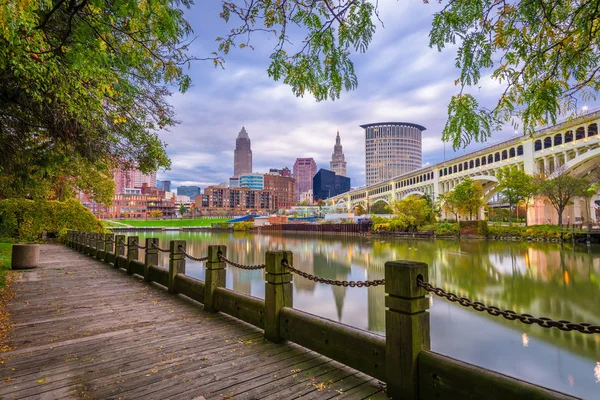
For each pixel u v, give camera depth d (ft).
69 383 11.23
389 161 559.38
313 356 13.20
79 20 10.88
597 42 8.68
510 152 165.48
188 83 13.50
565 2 8.55
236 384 11.02
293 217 353.10
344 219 273.33
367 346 10.69
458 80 8.38
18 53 11.22
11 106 19.35
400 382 9.32
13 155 24.09
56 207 86.58
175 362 12.82
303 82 9.75
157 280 28.12
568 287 47.14
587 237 105.50
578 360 23.47
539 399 6.73
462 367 8.16
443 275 58.29
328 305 37.73
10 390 10.75
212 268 20.02
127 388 10.86
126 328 16.99
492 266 66.54
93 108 17.70
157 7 9.66
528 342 26.89
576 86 9.33
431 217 189.06
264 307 15.66
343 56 9.13
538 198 137.08
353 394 10.18
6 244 68.44
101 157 23.89
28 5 8.52
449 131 8.34
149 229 370.12
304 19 9.12
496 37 8.46
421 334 9.27
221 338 15.40
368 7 8.43
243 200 647.15
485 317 33.76
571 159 134.00
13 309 20.85
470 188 159.74
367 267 72.02
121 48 13.73
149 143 25.36
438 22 8.26
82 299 23.29
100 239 49.60
